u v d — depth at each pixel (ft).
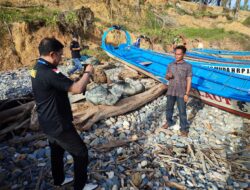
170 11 114.62
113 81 28.84
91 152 15.08
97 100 19.24
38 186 11.91
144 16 96.48
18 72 43.98
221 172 13.75
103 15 82.33
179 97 16.84
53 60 8.78
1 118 16.98
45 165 13.66
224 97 20.95
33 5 65.46
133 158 14.71
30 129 17.35
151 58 34.94
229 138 17.69
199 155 15.24
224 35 86.84
